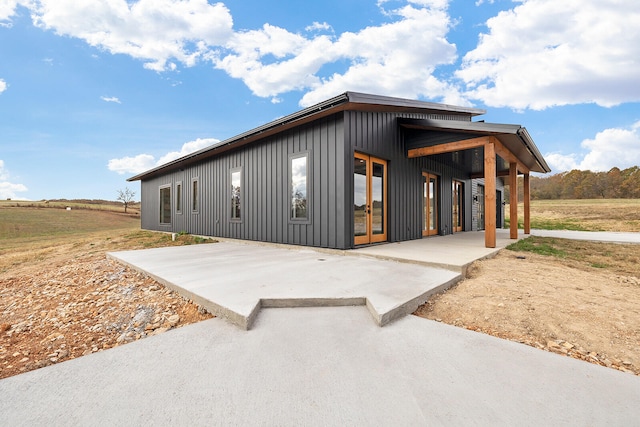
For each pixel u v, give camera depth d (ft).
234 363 6.01
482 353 6.45
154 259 16.63
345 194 18.26
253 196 25.31
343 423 4.34
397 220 23.75
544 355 6.37
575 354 6.53
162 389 5.14
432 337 7.23
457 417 4.44
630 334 7.22
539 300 9.43
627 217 49.85
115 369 5.81
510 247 20.79
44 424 4.27
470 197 39.32
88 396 4.95
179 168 37.04
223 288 10.10
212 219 30.86
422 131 23.36
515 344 6.88
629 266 15.26
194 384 5.30
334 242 18.79
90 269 16.29
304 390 5.13
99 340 7.89
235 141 25.17
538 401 4.82
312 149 20.22
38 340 8.14
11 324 9.65
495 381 5.39
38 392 5.06
